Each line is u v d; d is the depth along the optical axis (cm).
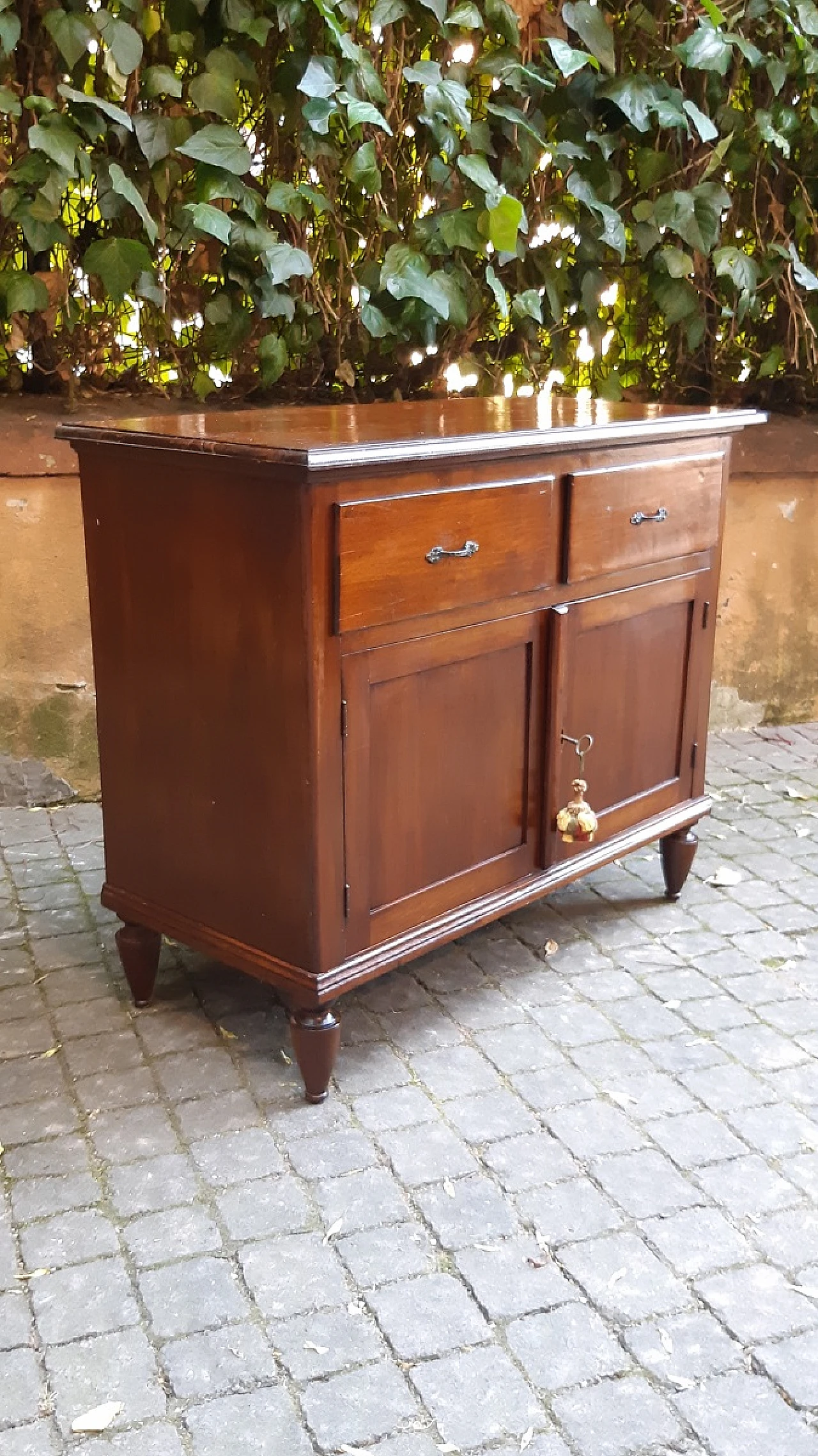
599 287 349
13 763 328
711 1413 148
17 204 284
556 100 329
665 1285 168
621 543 238
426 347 335
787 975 252
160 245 312
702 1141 199
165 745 213
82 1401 149
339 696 191
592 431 221
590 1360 155
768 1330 161
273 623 188
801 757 380
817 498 391
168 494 198
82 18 276
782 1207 184
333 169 317
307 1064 204
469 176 306
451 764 216
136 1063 220
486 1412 148
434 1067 218
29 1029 230
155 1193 185
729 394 396
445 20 304
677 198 336
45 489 308
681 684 270
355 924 204
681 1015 236
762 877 298
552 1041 227
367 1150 196
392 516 190
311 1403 149
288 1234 177
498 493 209
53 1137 198
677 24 336
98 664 222
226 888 210
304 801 192
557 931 271
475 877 226
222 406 336
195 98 293
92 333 318
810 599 401
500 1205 183
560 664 230
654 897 288
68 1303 164
